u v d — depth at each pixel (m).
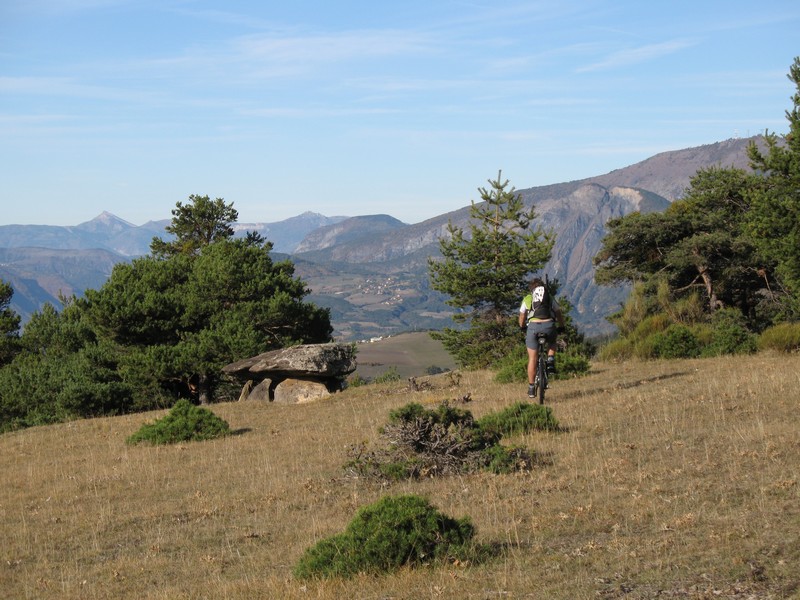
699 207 44.69
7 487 14.74
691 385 16.42
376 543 7.14
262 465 13.76
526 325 13.79
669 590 5.59
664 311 29.06
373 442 14.37
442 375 25.80
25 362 47.41
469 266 38.97
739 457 9.52
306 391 24.91
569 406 15.37
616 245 45.25
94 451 18.48
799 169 25.98
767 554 5.96
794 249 25.81
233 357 37.25
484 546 7.32
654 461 10.02
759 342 22.86
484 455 11.13
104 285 43.88
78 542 10.09
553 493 9.20
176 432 18.34
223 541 9.31
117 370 39.91
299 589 6.83
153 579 8.14
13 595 8.16
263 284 42.00
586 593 5.74
